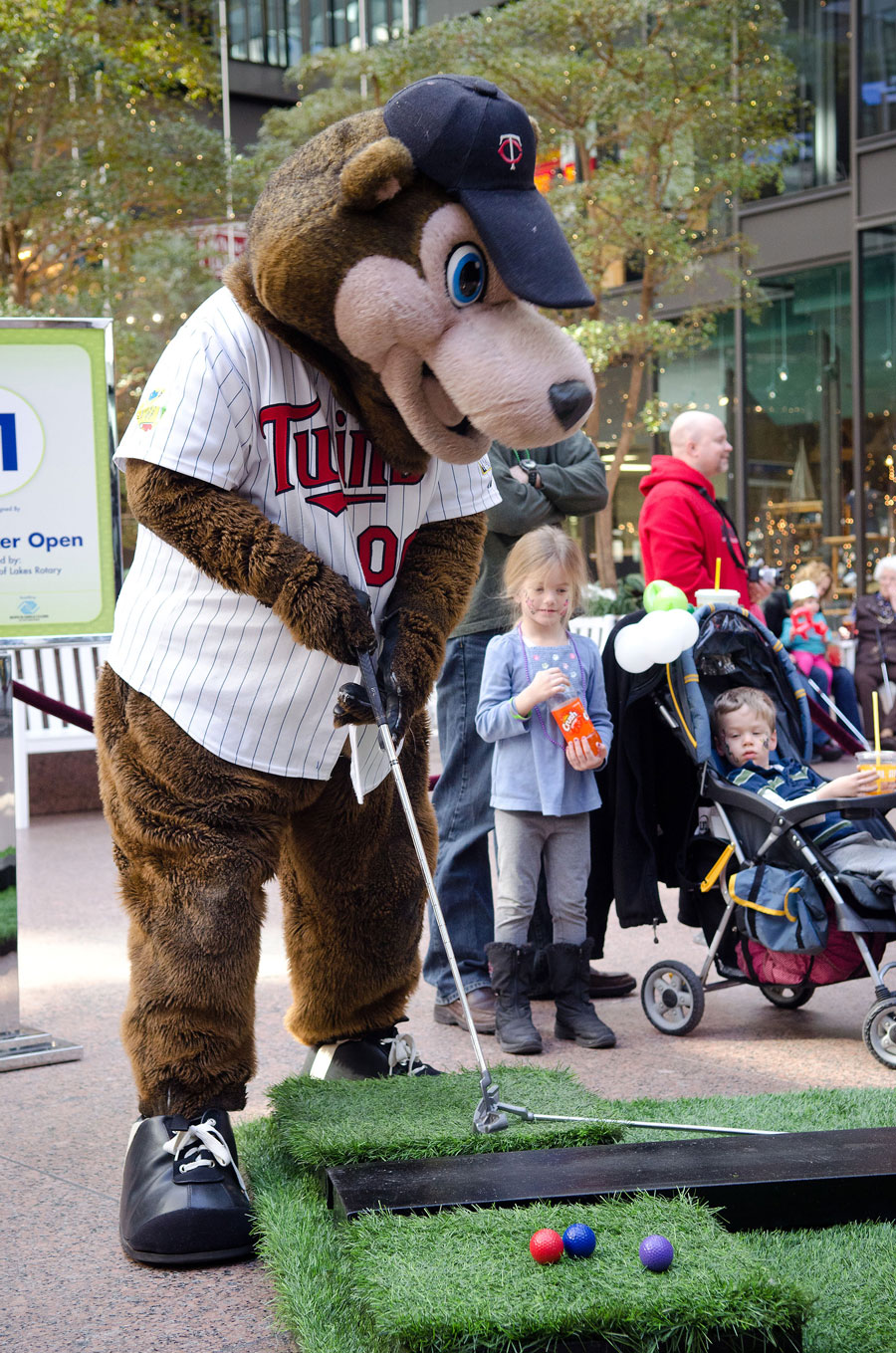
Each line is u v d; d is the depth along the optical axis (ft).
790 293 64.28
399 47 56.49
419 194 8.94
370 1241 8.13
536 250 8.86
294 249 8.89
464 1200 8.74
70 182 54.49
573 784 15.12
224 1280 9.39
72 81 55.36
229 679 9.84
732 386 66.85
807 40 62.34
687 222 59.11
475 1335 7.09
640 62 54.08
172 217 58.44
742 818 15.75
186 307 56.34
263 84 85.92
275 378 9.53
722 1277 7.62
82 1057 14.65
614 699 16.33
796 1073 13.82
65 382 15.21
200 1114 9.98
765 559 65.77
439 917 9.77
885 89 59.62
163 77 60.49
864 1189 9.36
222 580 9.43
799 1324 7.49
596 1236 8.21
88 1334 8.63
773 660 17.28
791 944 14.88
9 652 15.10
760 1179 9.20
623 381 70.74
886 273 60.64
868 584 61.57
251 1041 10.19
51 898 23.53
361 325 8.93
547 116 55.52
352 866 11.07
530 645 15.65
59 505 15.29
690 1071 13.92
